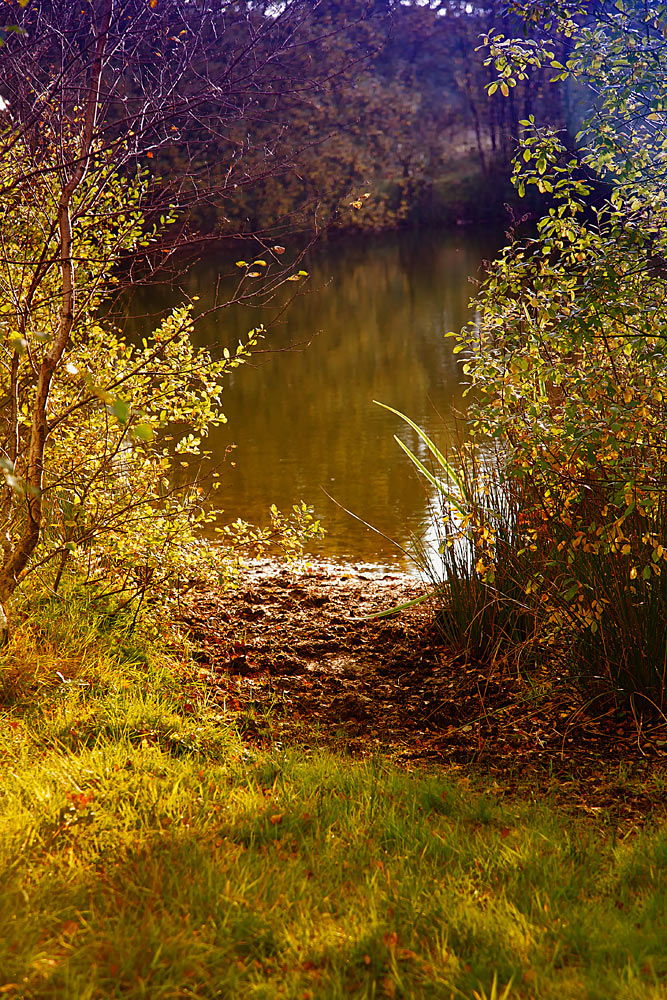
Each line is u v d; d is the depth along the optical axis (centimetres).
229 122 568
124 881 327
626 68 564
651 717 531
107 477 623
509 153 4441
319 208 618
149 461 642
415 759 498
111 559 632
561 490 554
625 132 586
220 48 556
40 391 521
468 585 653
